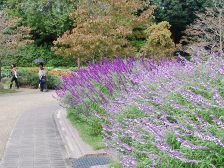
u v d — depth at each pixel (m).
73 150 8.99
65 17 39.56
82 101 10.83
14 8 41.69
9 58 30.97
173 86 6.24
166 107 5.84
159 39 24.97
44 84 27.97
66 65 39.31
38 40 40.31
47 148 9.59
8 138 10.97
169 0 37.97
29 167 8.09
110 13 19.80
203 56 7.24
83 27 19.53
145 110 5.98
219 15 27.70
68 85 12.50
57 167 8.02
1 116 15.43
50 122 13.21
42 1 40.12
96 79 11.17
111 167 6.32
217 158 4.24
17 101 21.12
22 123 13.24
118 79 10.30
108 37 19.00
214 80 5.86
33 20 39.91
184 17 37.81
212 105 4.84
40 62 35.00
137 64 10.55
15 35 29.50
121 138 6.29
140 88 7.48
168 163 4.57
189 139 4.72
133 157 5.22
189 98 5.29
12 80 29.25
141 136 5.46
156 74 7.74
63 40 19.67
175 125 4.82
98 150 8.43
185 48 28.78
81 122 11.46
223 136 4.27
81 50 19.12
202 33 33.22
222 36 27.03
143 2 21.41
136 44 29.36
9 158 8.82
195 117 5.02
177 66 7.41
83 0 20.62
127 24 19.81
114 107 8.02
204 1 37.16
